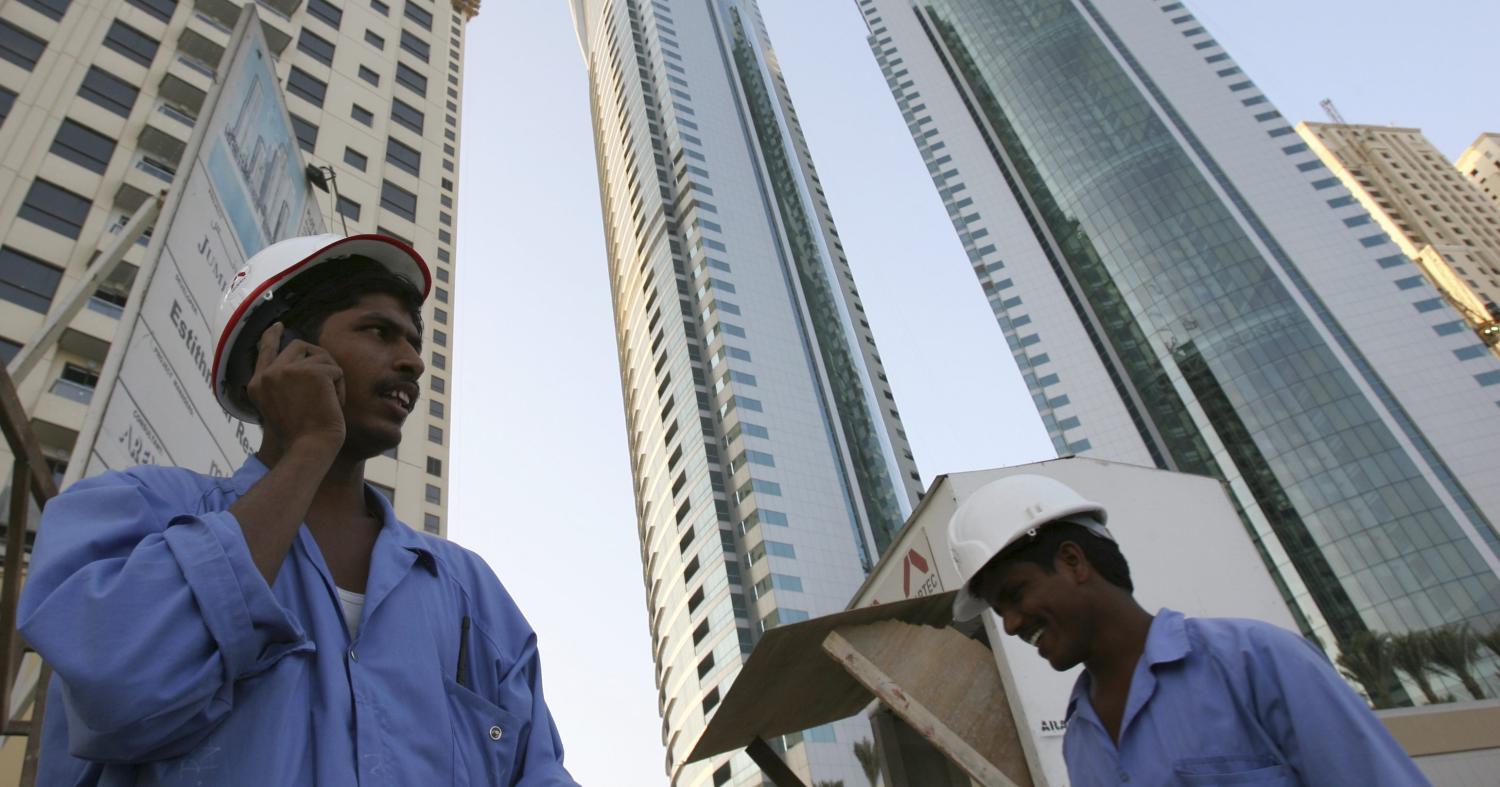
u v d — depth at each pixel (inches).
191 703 45.5
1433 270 5482.3
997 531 104.8
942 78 4832.7
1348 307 3309.5
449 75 1857.8
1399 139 6560.0
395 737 53.1
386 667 56.6
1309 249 3486.7
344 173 1207.6
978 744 185.0
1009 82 4530.0
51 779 50.2
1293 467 3093.0
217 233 197.5
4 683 111.3
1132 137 4005.9
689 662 2982.3
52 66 976.3
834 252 4707.2
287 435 59.7
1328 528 2950.3
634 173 4697.3
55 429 784.3
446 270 2615.7
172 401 163.2
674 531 3336.6
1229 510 306.0
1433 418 2992.1
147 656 44.1
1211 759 82.7
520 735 68.0
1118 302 3757.4
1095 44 4330.7
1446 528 2773.1
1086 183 4030.5
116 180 955.3
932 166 4559.5
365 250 78.0
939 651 192.4
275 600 50.6
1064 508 103.0
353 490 71.5
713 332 3587.6
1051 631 100.4
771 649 179.5
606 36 5812.0
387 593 61.4
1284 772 80.7
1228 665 86.9
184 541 49.7
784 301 3961.6
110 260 184.5
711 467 3213.6
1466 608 2620.6
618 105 5226.4
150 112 1032.8
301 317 71.1
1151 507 297.1
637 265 4421.8
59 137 937.5
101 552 51.3
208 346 185.2
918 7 5167.3
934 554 290.4
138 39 1082.7
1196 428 3371.1
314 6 1374.3
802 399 3526.1
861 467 3518.7
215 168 204.7
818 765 2203.5
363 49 1414.9
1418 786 74.2
